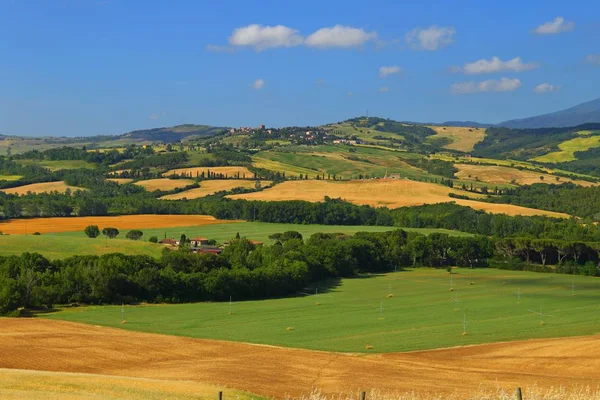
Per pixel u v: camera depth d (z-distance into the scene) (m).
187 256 133.38
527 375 66.50
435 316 107.12
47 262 122.50
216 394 48.75
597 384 61.66
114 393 46.56
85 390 47.28
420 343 85.50
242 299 125.44
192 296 121.69
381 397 52.03
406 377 64.81
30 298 107.44
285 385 59.72
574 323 99.81
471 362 74.00
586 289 138.25
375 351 80.44
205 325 97.62
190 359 72.75
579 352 78.25
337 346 83.56
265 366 69.44
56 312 105.44
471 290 137.12
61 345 76.56
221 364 70.12
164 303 118.56
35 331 84.81
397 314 108.81
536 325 98.44
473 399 51.03
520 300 124.00
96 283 113.94
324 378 63.72
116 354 73.75
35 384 48.41
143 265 125.62
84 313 104.94
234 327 96.25
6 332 83.00
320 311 111.69
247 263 142.00
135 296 118.62
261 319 103.38
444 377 65.12
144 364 69.50
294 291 135.25
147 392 47.66
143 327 94.25
